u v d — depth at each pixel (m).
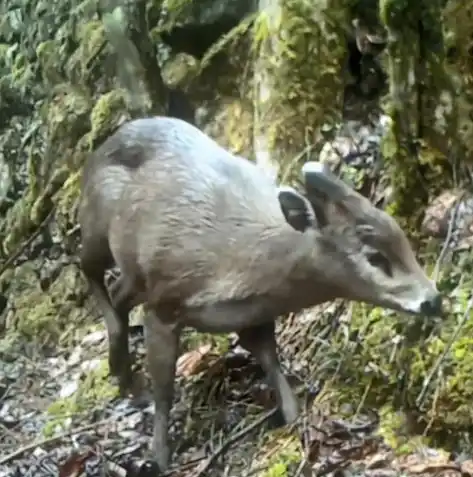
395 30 2.77
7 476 2.47
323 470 2.25
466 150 2.79
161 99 3.37
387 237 2.03
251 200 2.25
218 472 2.34
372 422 2.41
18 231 3.65
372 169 2.88
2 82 3.96
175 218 2.32
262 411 2.53
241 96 3.21
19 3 3.99
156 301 2.38
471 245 2.60
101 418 2.71
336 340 2.64
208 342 2.84
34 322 3.36
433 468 2.21
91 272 2.73
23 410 2.89
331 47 2.97
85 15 3.60
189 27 3.26
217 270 2.26
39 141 3.74
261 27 2.99
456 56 2.78
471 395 2.32
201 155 2.39
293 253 2.15
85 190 2.60
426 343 2.45
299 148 2.97
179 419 2.57
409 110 2.79
